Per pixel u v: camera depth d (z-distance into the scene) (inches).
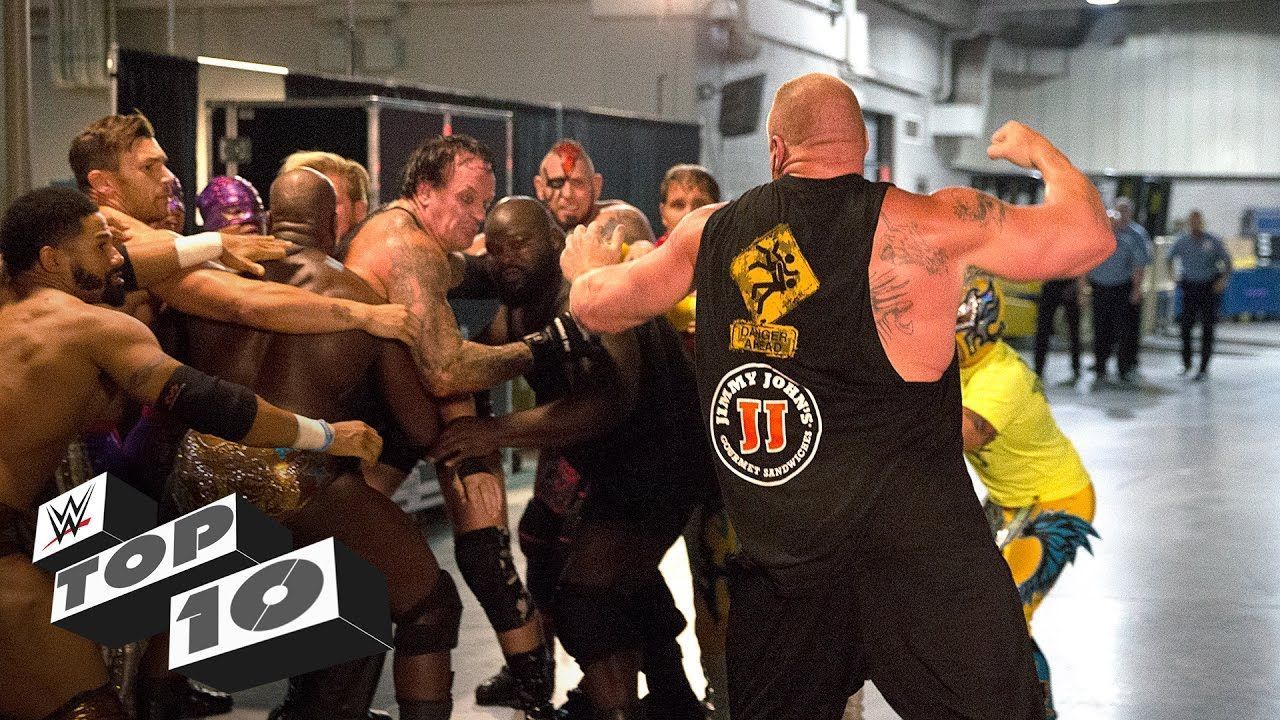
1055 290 524.4
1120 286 517.3
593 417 126.6
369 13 520.7
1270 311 836.0
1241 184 941.8
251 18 525.7
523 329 139.9
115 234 119.6
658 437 132.1
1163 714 155.1
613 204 169.8
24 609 102.3
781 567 94.3
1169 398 476.1
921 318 91.1
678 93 502.6
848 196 92.2
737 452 95.3
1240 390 500.4
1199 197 955.3
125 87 273.4
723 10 506.0
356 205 162.7
